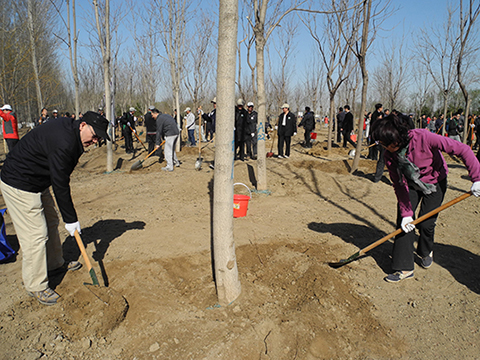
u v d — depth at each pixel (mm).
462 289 3459
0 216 3992
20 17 16344
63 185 2955
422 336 2832
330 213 5629
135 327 2879
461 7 9039
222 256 3092
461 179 8172
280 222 5145
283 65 17609
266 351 2631
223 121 2883
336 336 2789
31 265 3002
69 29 11469
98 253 4090
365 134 18828
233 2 2721
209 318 2979
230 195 3033
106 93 9000
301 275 3568
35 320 2896
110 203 6137
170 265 3811
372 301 3252
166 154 9070
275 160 10422
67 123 3006
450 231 4914
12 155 2922
